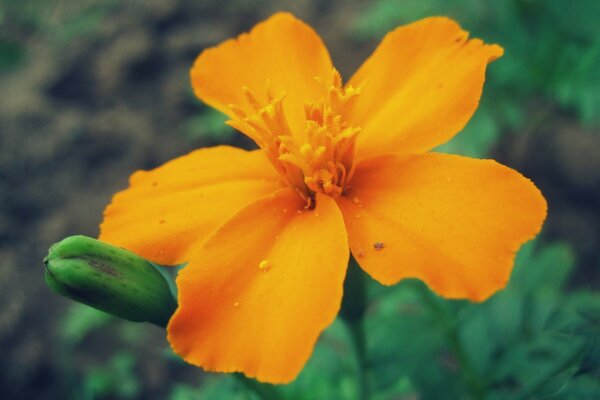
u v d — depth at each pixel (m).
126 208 0.10
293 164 0.10
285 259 0.09
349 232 0.09
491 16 0.19
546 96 0.19
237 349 0.09
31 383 0.19
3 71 0.24
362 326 0.11
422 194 0.09
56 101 0.23
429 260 0.09
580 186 0.20
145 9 0.25
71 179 0.22
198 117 0.22
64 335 0.19
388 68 0.10
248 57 0.11
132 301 0.10
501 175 0.09
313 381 0.14
